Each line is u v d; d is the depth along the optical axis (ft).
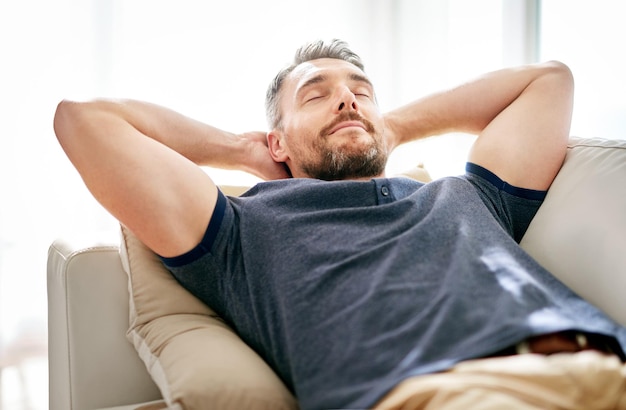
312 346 2.97
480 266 3.25
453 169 8.60
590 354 2.68
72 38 6.97
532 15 8.82
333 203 3.83
